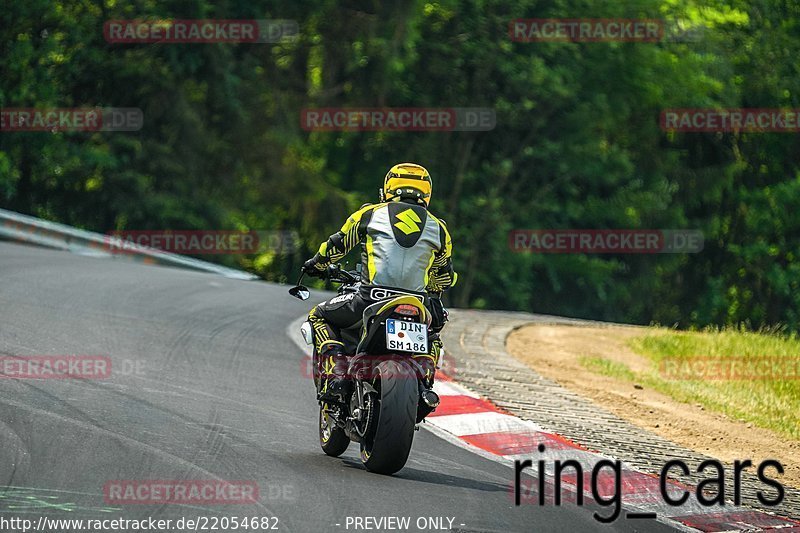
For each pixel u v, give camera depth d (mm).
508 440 34562
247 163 122062
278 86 129375
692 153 172000
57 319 45562
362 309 28344
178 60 112812
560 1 151000
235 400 35406
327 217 129125
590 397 44812
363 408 27734
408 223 28609
